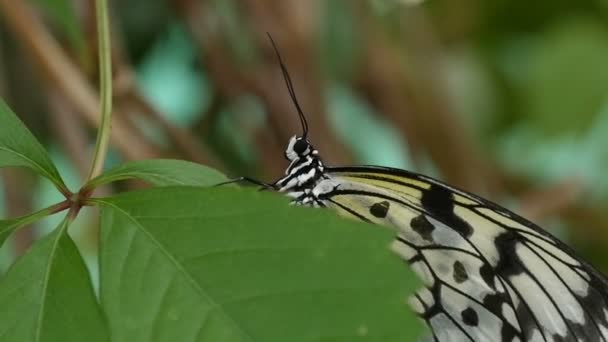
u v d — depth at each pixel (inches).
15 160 44.2
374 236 43.3
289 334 43.1
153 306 43.3
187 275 43.3
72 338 43.3
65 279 43.5
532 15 53.8
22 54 50.6
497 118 54.5
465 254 46.6
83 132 49.5
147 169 44.2
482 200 46.3
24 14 47.8
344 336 43.0
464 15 53.8
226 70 50.8
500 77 54.1
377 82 52.1
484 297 46.6
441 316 46.8
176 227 43.5
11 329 43.4
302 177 46.6
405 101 52.1
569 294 46.4
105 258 43.5
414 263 46.7
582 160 53.3
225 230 43.4
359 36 51.8
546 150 53.9
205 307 43.2
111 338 43.2
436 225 46.5
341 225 43.4
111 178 44.1
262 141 51.1
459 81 54.0
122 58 49.5
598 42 52.6
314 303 43.1
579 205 53.1
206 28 50.8
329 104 51.6
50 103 49.4
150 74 52.8
